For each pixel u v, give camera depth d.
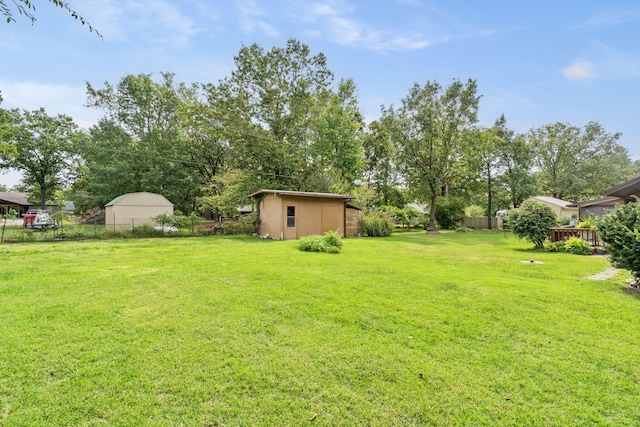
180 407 2.06
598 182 28.86
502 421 1.95
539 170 32.41
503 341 3.05
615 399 2.15
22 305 4.02
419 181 23.66
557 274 6.28
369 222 17.91
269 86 20.75
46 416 1.96
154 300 4.27
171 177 24.73
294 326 3.39
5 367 2.50
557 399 2.16
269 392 2.23
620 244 5.27
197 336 3.12
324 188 20.58
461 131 22.09
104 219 24.92
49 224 16.30
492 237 17.77
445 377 2.42
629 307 4.07
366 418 1.98
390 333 3.23
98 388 2.25
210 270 6.23
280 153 20.09
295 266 6.71
